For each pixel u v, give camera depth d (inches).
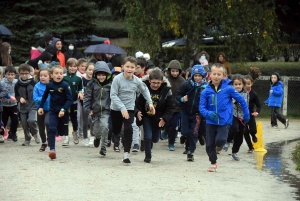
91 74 780.0
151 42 1374.3
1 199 415.2
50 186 460.1
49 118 614.5
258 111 705.0
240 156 671.1
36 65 971.3
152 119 590.9
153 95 584.1
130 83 577.9
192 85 624.4
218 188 468.1
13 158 607.5
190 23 1362.0
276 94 1032.2
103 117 631.2
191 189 460.1
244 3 1346.0
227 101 544.7
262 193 453.7
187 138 668.7
